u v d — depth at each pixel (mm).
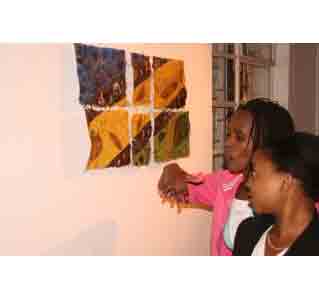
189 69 1680
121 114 1292
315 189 743
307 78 3033
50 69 1061
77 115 1143
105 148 1233
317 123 3256
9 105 965
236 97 2262
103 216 1275
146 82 1400
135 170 1409
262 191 761
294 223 749
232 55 2188
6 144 960
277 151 755
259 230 856
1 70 946
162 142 1510
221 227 1273
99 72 1194
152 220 1523
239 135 1162
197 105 1753
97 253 1257
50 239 1087
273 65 2717
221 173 1375
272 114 1120
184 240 1745
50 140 1069
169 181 1489
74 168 1149
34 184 1033
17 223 995
